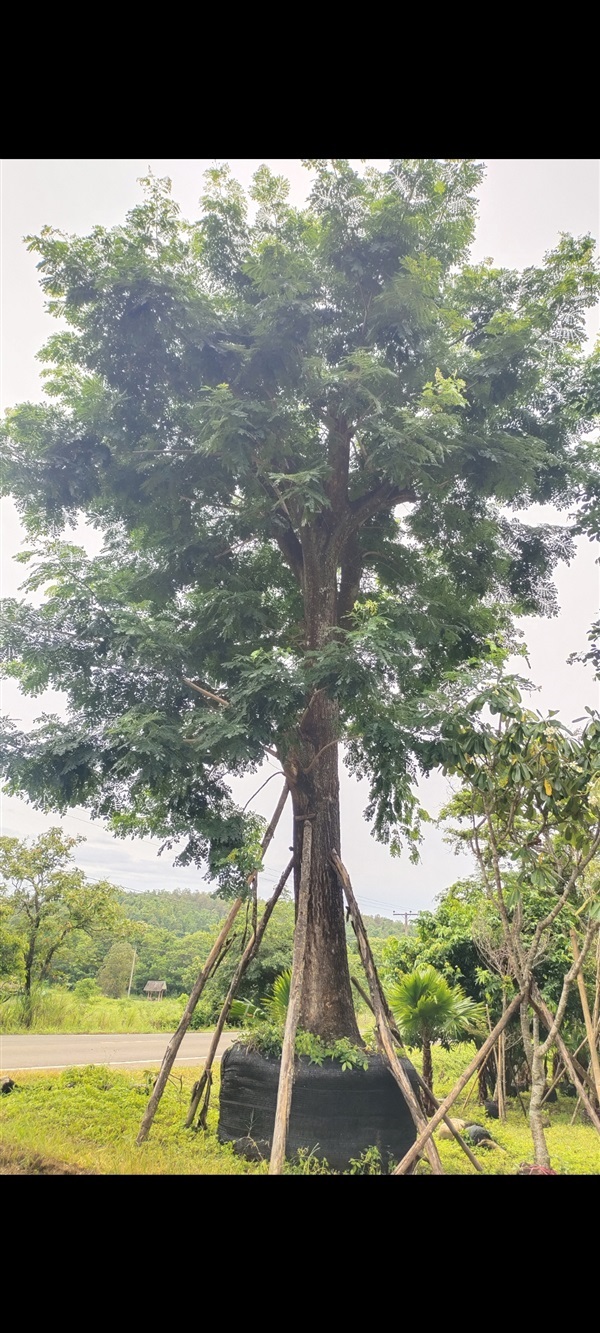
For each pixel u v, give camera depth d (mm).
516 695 6555
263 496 9156
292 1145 7055
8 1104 8719
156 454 8656
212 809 8477
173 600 9844
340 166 7758
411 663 8047
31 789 7625
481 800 6926
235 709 7395
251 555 10625
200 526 9633
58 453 8547
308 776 8703
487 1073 12859
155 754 6793
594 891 7066
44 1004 21953
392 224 7891
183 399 8641
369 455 8500
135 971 42500
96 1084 10312
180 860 8641
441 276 8609
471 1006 9500
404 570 10242
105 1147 7012
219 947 8438
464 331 8805
